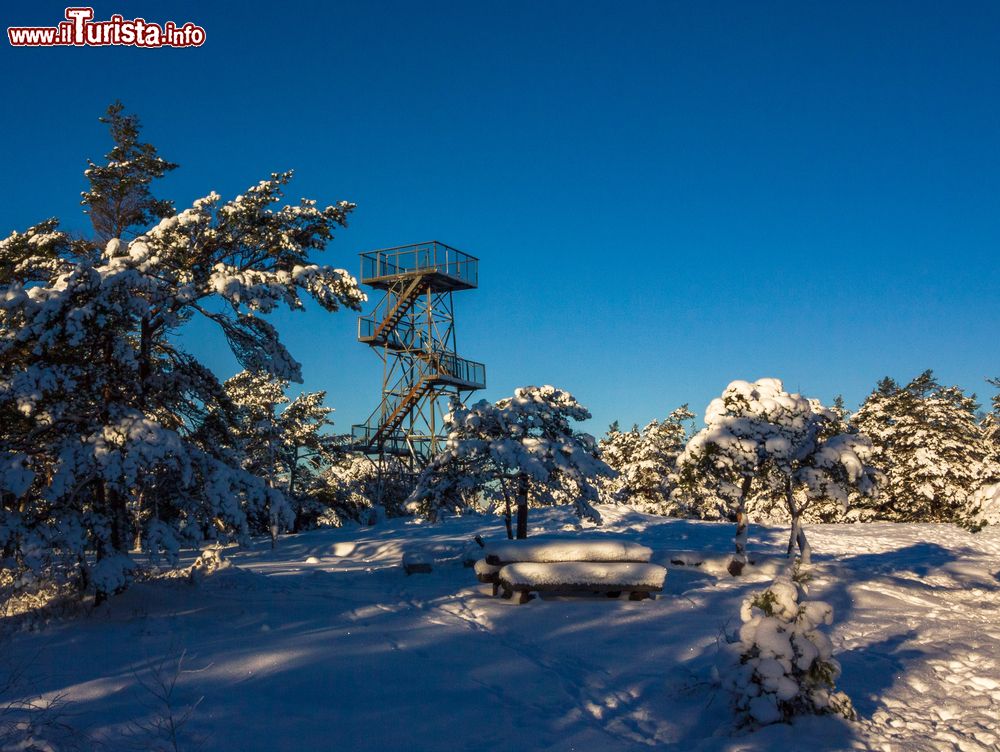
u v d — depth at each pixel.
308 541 34.91
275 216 15.46
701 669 10.21
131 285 13.18
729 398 21.19
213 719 7.79
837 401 54.69
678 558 22.28
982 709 8.60
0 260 14.56
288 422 41.69
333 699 8.69
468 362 42.16
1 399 12.62
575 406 23.92
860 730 7.85
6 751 6.70
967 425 44.84
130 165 16.09
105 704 8.12
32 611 13.20
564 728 8.12
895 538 33.09
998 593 19.94
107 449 12.86
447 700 8.84
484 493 24.53
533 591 15.44
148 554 14.27
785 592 8.16
